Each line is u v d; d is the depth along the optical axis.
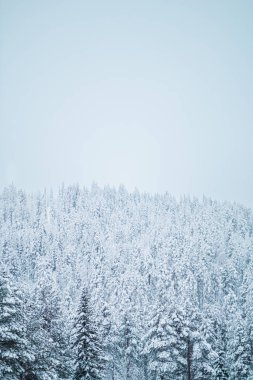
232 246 104.62
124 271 88.38
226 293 79.50
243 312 58.56
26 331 20.97
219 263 98.75
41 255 101.38
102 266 85.69
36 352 21.19
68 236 118.81
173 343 29.67
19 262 94.31
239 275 89.12
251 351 37.88
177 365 29.56
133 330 38.12
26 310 23.36
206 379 32.12
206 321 38.69
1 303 19.73
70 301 55.94
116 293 68.25
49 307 28.08
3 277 21.30
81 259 99.38
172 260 96.44
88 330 27.86
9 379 18.50
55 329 27.27
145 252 95.00
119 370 38.03
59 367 25.08
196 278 86.56
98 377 26.44
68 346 29.61
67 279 83.94
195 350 29.45
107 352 36.84
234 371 36.50
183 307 34.56
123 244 111.25
